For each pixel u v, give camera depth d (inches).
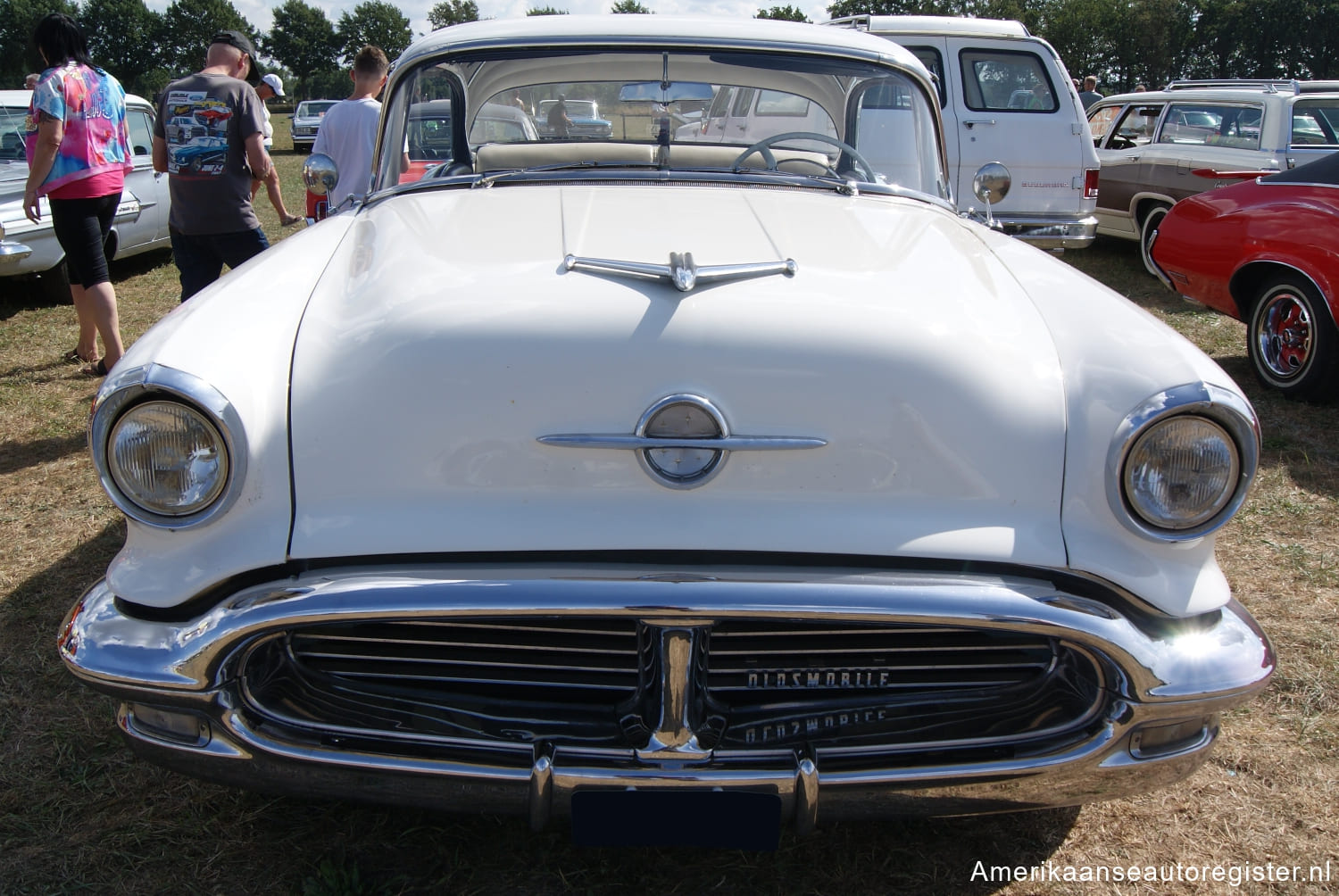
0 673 103.7
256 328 70.9
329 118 207.9
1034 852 82.9
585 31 113.6
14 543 133.3
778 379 67.2
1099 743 67.7
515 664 71.2
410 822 84.3
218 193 178.4
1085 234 308.7
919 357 68.4
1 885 75.7
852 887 78.7
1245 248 202.7
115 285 296.4
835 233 88.6
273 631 63.5
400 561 65.7
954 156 300.7
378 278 76.8
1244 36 2837.1
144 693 65.2
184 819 83.7
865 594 63.2
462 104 119.7
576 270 74.6
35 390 196.1
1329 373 193.0
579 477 66.6
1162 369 67.6
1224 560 135.9
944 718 71.6
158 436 63.9
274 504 65.9
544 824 67.5
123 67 3811.5
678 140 120.8
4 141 285.9
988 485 67.9
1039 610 63.9
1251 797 89.4
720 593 62.7
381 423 66.8
